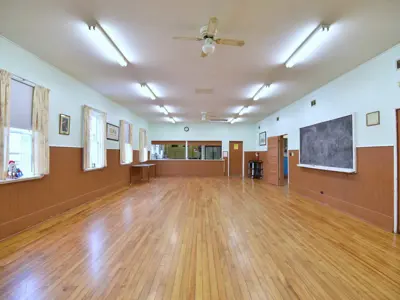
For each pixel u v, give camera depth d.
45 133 4.08
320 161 5.75
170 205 5.41
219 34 3.28
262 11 2.75
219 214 4.63
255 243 3.18
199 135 12.78
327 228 3.81
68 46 3.62
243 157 12.75
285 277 2.33
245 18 2.89
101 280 2.25
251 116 10.30
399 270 2.48
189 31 3.20
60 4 2.60
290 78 5.12
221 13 2.79
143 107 8.42
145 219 4.26
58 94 4.58
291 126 7.64
